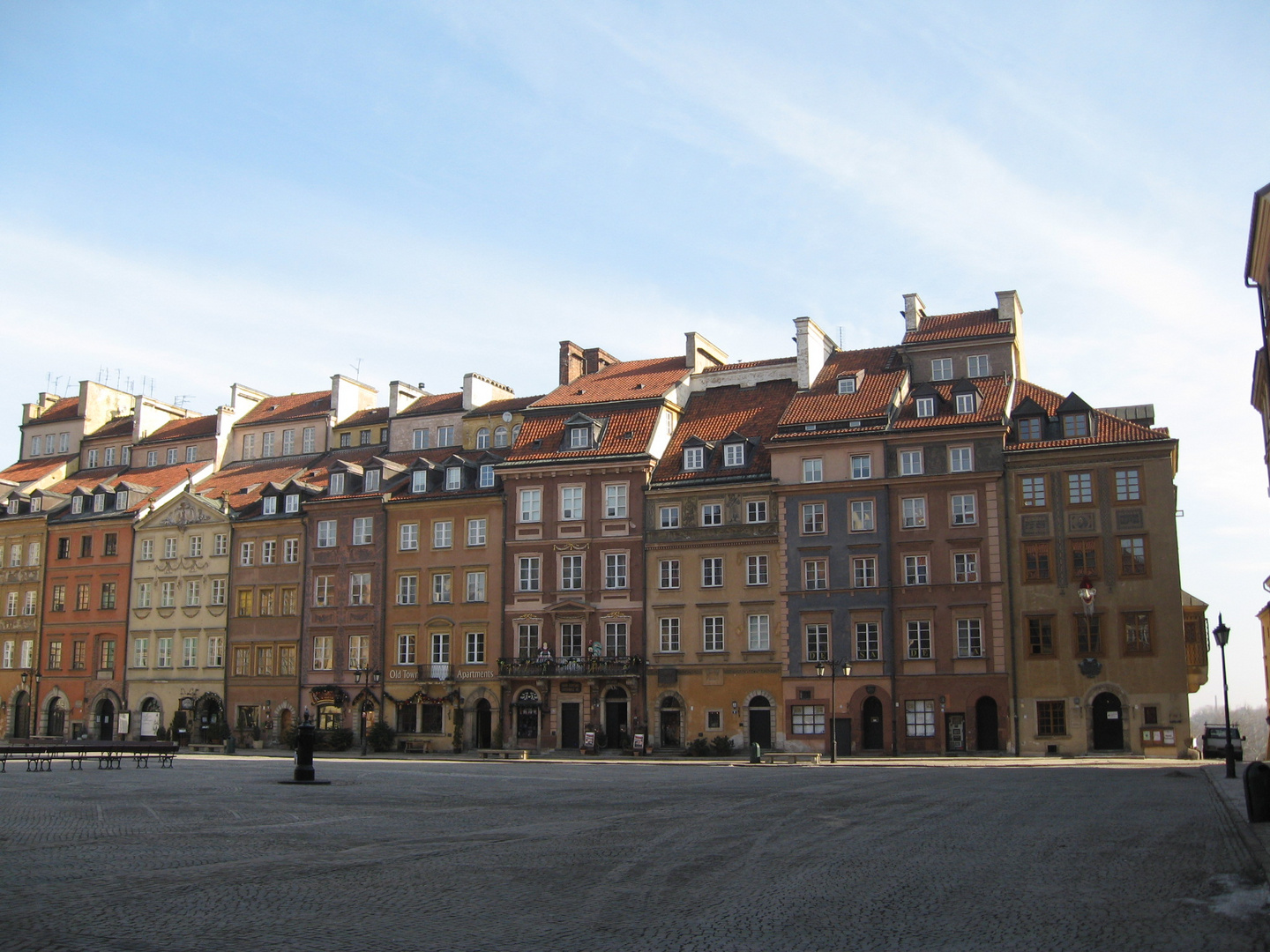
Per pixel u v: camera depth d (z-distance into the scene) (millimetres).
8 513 95062
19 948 13508
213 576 86000
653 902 16453
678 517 72625
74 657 90688
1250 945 13805
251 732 81750
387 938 14156
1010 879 18266
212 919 15164
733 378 80688
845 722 66750
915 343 73938
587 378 84875
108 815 27656
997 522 64875
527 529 75875
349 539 81375
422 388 92812
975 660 64375
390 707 78062
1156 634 61281
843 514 68250
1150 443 62500
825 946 13844
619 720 72625
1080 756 60875
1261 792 24531
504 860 20234
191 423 98750
